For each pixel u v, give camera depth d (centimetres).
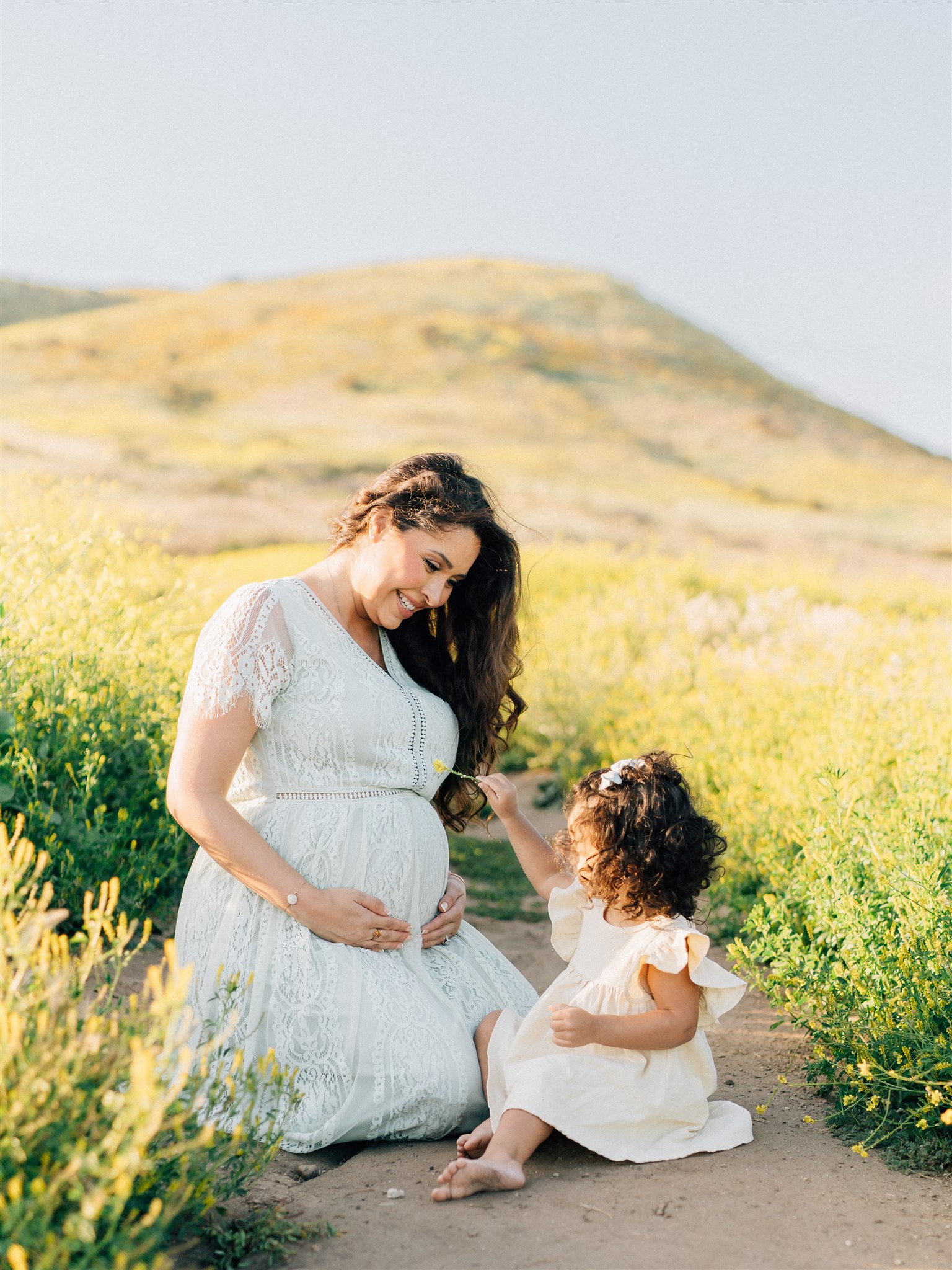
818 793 430
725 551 2369
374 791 310
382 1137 284
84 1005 306
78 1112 183
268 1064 252
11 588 438
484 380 3512
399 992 290
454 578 315
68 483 573
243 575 1428
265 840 300
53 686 408
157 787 421
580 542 2234
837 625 959
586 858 300
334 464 2502
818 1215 239
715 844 302
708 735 636
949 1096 270
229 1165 231
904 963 297
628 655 916
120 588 489
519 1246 225
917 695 550
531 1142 263
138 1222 197
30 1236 165
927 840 328
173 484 2098
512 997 323
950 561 2533
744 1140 280
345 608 320
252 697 293
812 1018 326
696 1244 225
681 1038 279
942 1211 243
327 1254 221
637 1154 269
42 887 368
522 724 852
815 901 349
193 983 296
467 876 592
